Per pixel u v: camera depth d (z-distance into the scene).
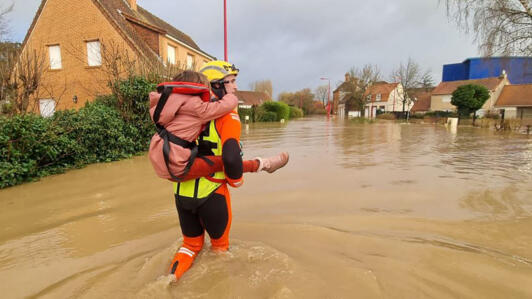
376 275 2.04
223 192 1.93
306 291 1.79
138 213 3.44
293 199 3.89
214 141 1.81
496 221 3.10
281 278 1.90
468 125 25.52
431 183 4.72
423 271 2.12
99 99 8.74
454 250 2.45
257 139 12.38
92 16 14.15
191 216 1.98
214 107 1.67
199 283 1.80
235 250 2.19
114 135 7.07
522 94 36.62
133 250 2.46
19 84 6.64
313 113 80.44
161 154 1.65
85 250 2.50
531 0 11.08
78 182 4.97
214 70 1.98
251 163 1.98
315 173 5.47
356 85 47.50
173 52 18.08
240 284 1.80
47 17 14.77
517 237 2.71
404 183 4.73
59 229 2.99
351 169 5.85
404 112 43.75
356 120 37.81
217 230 1.98
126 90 7.90
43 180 5.14
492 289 1.92
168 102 1.63
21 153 5.05
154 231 2.89
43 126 5.53
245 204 3.69
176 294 1.70
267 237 2.66
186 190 1.83
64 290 1.88
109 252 2.44
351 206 3.61
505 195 4.04
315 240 2.61
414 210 3.46
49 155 5.49
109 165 6.44
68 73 14.80
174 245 2.33
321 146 9.74
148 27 15.38
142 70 9.46
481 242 2.61
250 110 32.78
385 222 3.08
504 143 10.68
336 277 1.97
